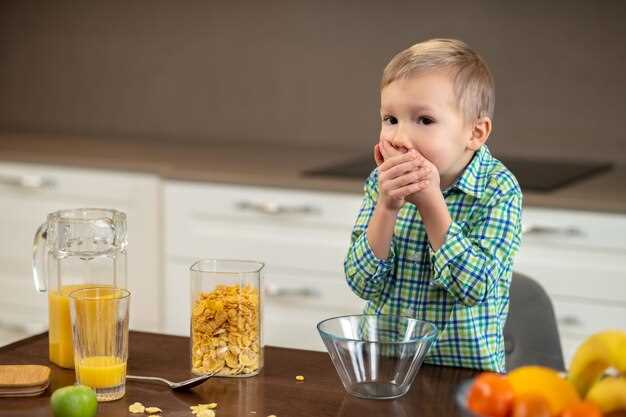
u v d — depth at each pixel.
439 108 1.65
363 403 1.43
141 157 3.48
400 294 1.76
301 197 3.07
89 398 1.35
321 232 3.06
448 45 1.72
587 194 2.86
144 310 3.35
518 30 3.50
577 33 3.44
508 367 1.99
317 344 3.10
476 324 1.72
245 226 3.16
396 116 1.69
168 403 1.43
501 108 3.55
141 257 3.33
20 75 4.21
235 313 1.54
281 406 1.42
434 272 1.65
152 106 4.04
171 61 3.98
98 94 4.11
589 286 2.80
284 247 3.11
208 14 3.90
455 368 1.59
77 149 3.67
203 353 1.55
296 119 3.83
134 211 3.33
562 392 1.21
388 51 3.67
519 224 1.74
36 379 1.47
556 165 3.36
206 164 3.34
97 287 1.60
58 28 4.12
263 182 3.11
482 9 3.53
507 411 1.18
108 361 1.43
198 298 1.57
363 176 3.12
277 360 1.64
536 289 2.02
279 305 3.13
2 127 4.25
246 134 3.91
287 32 3.80
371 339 1.53
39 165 3.47
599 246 2.78
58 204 3.46
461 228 1.72
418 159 1.59
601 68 3.43
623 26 3.38
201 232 3.22
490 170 1.76
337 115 3.77
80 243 1.60
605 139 3.45
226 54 3.90
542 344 2.00
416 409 1.40
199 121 3.97
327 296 3.08
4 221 3.55
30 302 3.55
